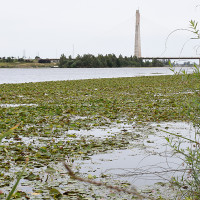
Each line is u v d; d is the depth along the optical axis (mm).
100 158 6020
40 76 52344
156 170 5258
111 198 4145
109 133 8234
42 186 4555
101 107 12539
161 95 17234
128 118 10367
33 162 5723
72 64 136125
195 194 3658
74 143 7102
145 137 7742
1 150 6379
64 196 4203
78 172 5211
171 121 9828
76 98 15930
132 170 5270
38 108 12141
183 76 3445
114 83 27672
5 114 10648
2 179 4789
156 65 137125
